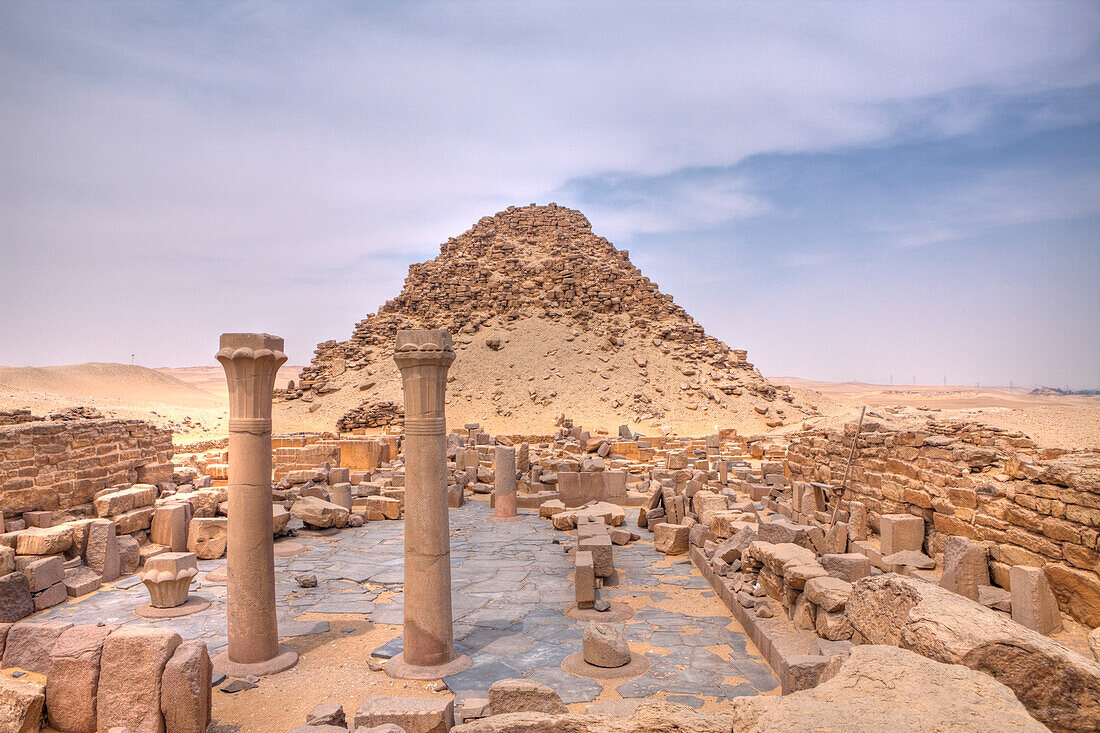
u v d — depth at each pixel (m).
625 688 7.80
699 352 59.38
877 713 3.69
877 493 14.38
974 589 9.25
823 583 8.65
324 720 6.50
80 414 31.20
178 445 33.41
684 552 15.28
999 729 3.48
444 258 74.56
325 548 15.86
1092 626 8.05
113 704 6.46
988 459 11.11
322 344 66.44
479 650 9.16
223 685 7.96
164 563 11.07
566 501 22.48
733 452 37.25
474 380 53.78
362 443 28.61
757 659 8.74
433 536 8.44
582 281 65.88
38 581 10.92
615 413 48.81
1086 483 8.24
